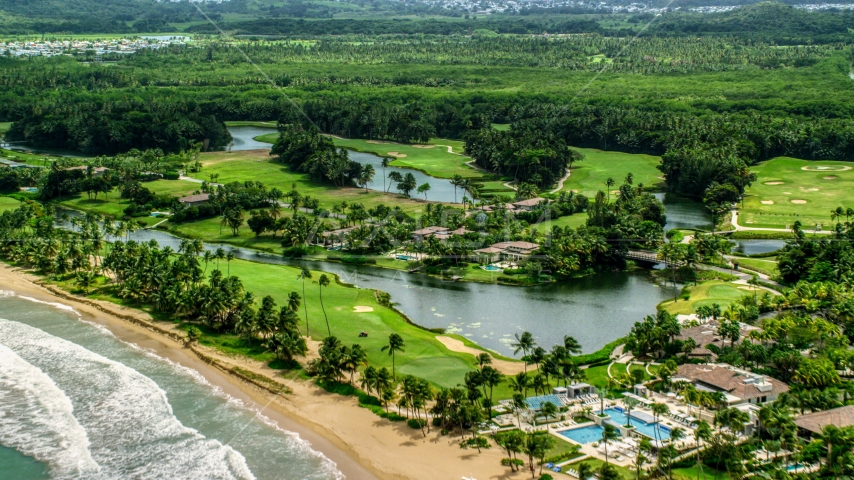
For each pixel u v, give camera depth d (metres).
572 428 140.50
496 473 127.50
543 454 125.88
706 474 123.75
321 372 161.75
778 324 176.25
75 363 176.75
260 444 140.38
